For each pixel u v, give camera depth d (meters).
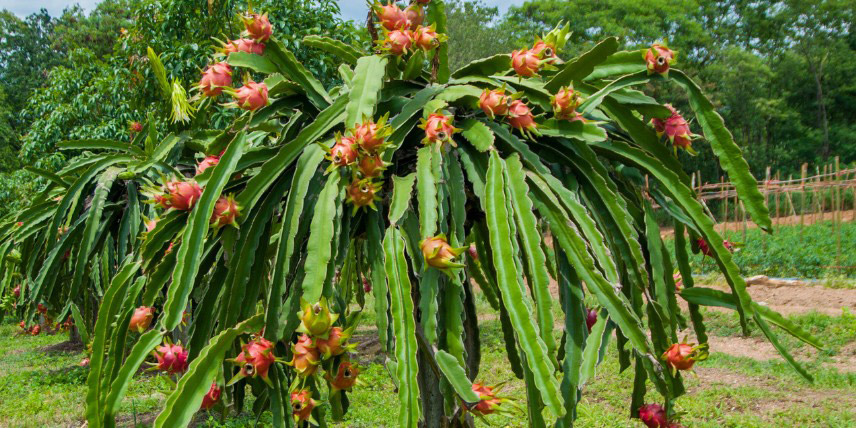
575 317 1.14
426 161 1.14
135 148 3.24
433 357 1.12
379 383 4.81
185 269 1.04
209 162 1.31
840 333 6.06
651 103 1.28
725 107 25.22
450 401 1.08
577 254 1.10
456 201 1.18
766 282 9.02
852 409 4.15
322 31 5.18
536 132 1.16
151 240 1.12
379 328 1.08
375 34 1.37
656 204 1.41
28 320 3.07
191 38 5.31
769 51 28.25
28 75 28.20
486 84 1.33
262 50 1.30
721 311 7.28
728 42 27.53
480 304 8.41
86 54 8.55
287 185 1.23
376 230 1.15
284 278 1.08
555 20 24.81
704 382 4.91
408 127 1.26
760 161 24.97
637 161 1.26
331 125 1.23
